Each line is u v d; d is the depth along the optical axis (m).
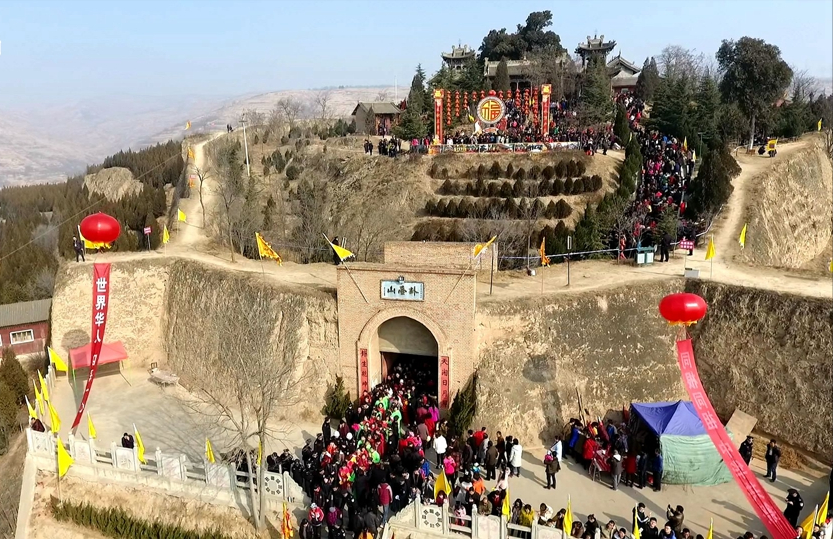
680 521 21.81
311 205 54.78
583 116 75.44
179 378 41.84
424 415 29.48
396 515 23.92
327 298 34.91
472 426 29.92
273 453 27.86
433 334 31.58
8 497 32.41
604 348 32.53
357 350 32.94
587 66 95.31
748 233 46.84
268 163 78.75
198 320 41.50
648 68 101.62
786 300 30.81
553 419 30.83
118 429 34.31
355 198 62.22
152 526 27.42
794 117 75.19
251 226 52.31
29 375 42.91
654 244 43.25
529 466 28.36
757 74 67.69
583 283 35.78
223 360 30.31
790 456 28.77
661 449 26.00
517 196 55.59
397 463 25.19
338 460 24.94
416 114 76.44
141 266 45.94
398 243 35.34
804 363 29.61
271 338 35.62
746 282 33.72
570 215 52.59
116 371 43.78
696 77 106.75
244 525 26.27
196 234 56.81
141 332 45.62
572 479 27.27
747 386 31.34
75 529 28.75
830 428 28.25
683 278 35.31
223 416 34.50
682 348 24.53
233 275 40.47
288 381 32.78
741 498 25.98
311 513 23.28
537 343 32.03
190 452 31.61
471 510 23.23
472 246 34.03
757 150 68.62
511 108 78.44
